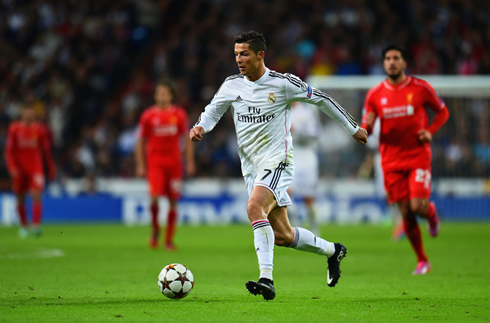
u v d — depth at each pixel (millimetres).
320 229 57938
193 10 87562
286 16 86438
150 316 16484
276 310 17594
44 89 78062
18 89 77688
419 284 24000
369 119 27688
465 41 82812
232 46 83375
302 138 44656
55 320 15852
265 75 19500
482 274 27250
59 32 84125
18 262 31406
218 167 69500
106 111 76438
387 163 27594
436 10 85500
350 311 17500
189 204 66938
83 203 66812
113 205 67000
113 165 70750
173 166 39656
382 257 34906
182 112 40281
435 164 67000
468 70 80875
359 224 65062
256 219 18703
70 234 51906
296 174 44906
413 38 83438
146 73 82438
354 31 83250
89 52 82188
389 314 17031
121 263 31234
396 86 27266
